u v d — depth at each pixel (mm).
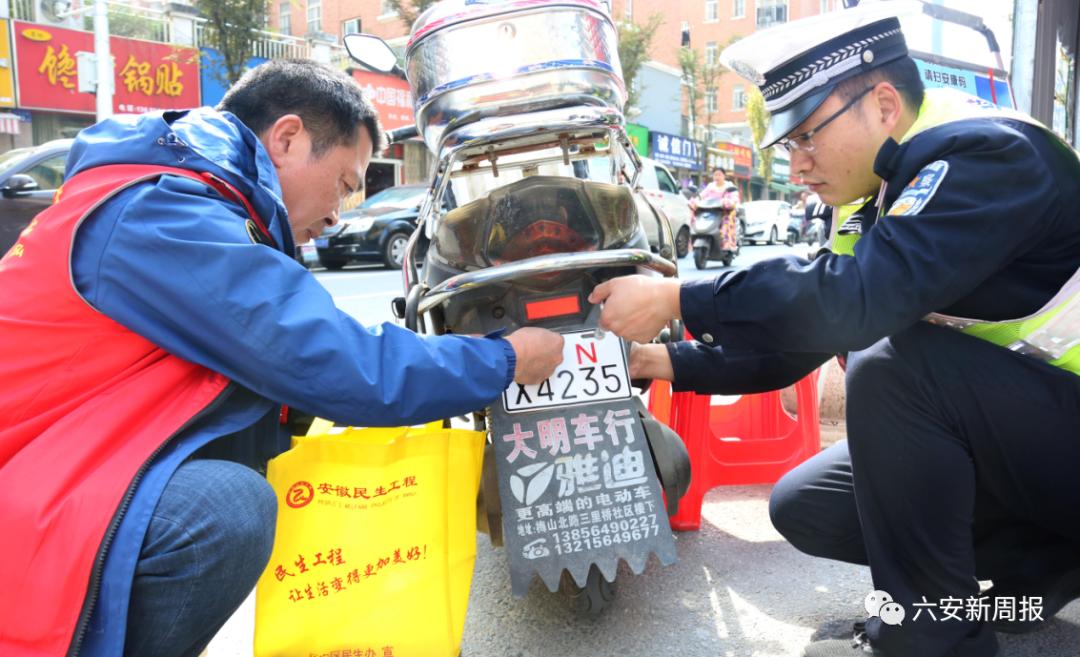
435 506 1567
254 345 1285
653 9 33656
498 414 1719
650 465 1712
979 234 1407
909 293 1420
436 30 1805
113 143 1390
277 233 1431
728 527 2646
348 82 1637
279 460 1538
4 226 7246
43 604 1177
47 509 1194
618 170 2166
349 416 1347
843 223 1847
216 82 16703
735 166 37750
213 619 1315
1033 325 1545
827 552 1997
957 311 1585
